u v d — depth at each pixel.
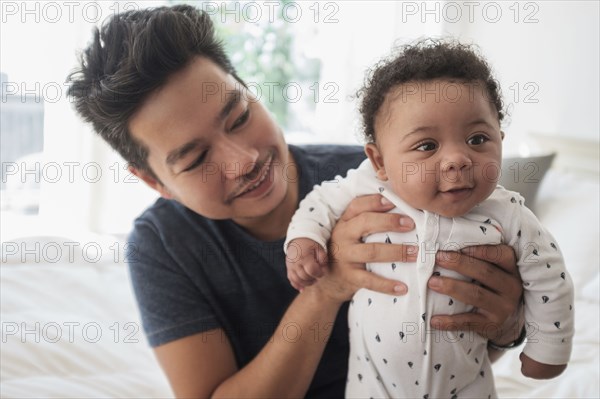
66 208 2.30
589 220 1.58
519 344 0.92
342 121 2.59
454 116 0.81
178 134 0.88
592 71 1.78
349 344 1.03
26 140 2.42
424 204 0.83
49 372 1.31
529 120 1.97
